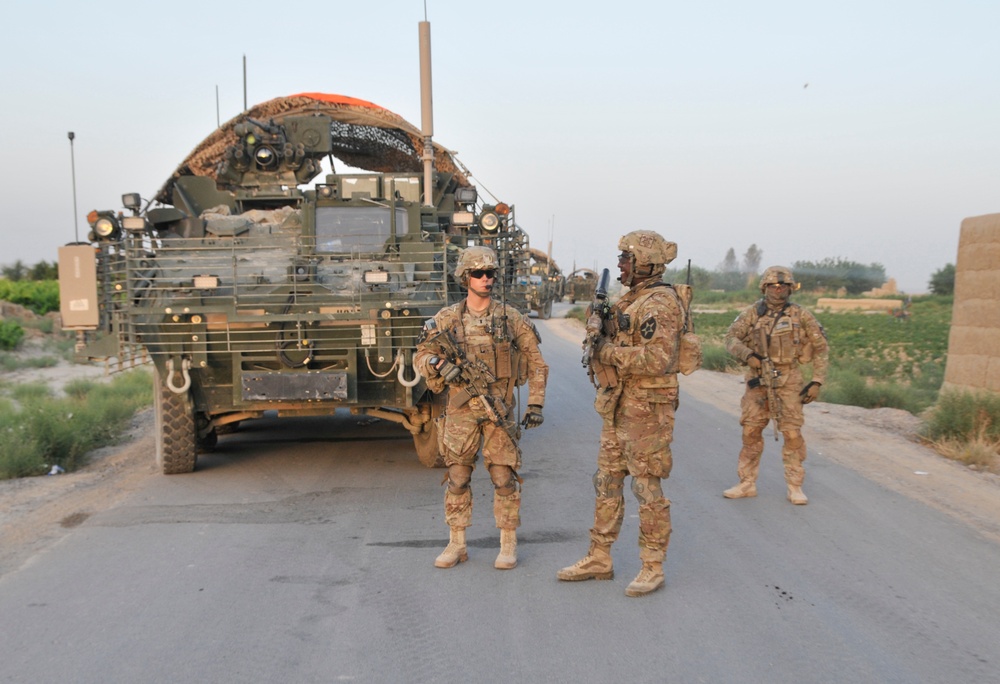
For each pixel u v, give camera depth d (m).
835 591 4.93
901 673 3.89
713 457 8.72
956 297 11.02
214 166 12.24
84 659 4.05
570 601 4.79
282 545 5.86
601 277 5.03
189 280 7.86
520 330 5.36
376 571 5.32
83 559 5.56
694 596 4.86
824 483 7.60
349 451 9.21
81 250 8.07
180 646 4.20
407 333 7.66
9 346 22.73
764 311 6.97
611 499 5.05
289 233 9.34
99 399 12.77
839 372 16.41
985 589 4.97
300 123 12.19
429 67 12.34
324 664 3.99
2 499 7.20
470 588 5.00
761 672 3.89
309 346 7.65
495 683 3.79
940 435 9.41
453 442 5.28
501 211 9.25
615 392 4.90
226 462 8.72
